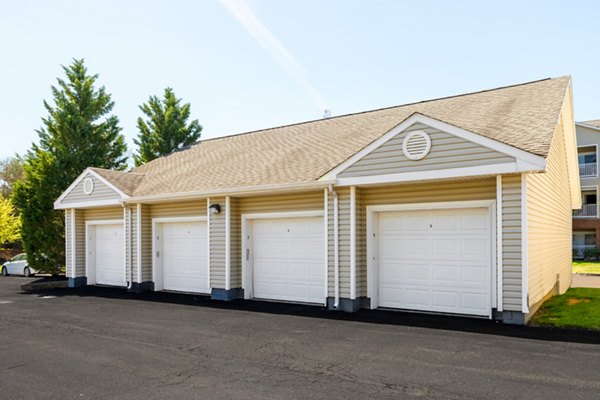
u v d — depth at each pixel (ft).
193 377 18.75
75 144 75.66
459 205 30.01
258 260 40.37
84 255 54.90
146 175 53.88
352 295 32.58
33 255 64.49
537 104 33.81
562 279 44.47
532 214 28.40
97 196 49.78
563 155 45.62
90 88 79.71
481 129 30.12
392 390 16.66
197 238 44.70
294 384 17.60
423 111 42.63
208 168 48.01
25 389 17.67
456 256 30.68
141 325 29.81
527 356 20.52
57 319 32.76
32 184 64.69
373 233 33.55
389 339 24.34
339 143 42.27
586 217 107.65
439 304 31.27
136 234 47.09
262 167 42.29
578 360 19.77
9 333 28.14
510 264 26.84
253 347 23.40
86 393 17.11
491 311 28.84
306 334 26.09
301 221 37.86
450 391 16.40
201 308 35.99
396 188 32.45
